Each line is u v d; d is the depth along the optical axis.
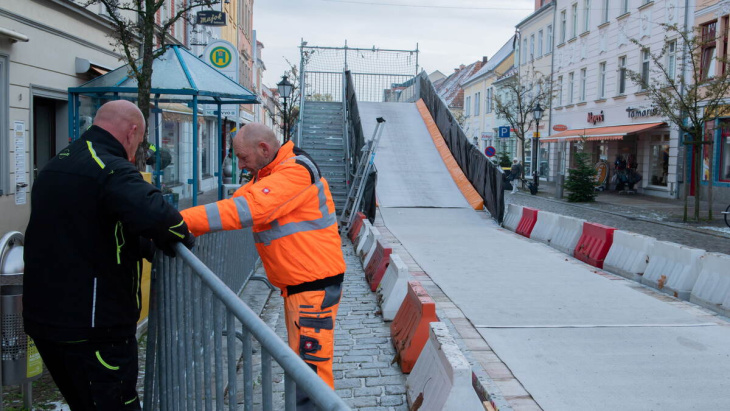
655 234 14.09
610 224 16.14
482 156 15.62
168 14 19.98
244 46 41.69
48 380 4.59
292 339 3.52
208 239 5.22
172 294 2.89
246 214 3.14
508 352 5.14
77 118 10.02
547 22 39.34
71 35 12.29
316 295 3.48
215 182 27.98
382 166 18.08
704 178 23.03
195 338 2.57
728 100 20.64
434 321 4.94
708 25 22.66
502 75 48.75
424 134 21.06
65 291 2.50
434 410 3.65
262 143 3.45
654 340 5.48
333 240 3.58
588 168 23.62
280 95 24.14
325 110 23.55
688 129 16.56
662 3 25.39
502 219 14.05
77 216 2.50
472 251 10.55
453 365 3.56
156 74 9.63
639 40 27.45
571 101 35.84
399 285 6.50
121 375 2.63
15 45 10.20
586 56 33.22
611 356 5.04
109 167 2.52
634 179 27.62
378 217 14.42
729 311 6.27
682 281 7.19
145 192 2.53
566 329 5.82
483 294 7.32
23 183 10.59
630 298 7.14
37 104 11.80
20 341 3.85
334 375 4.90
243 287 7.55
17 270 3.85
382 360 5.27
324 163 18.56
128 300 2.65
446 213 15.03
